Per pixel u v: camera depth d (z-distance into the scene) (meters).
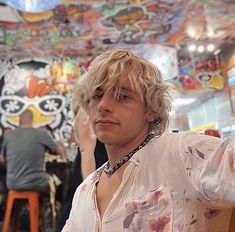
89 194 0.95
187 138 0.81
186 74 5.70
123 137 0.88
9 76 5.61
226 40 5.19
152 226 0.77
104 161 1.52
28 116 4.07
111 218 0.83
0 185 3.98
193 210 0.76
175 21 4.58
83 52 5.54
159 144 0.85
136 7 4.13
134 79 0.87
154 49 4.09
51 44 5.20
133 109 0.88
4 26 4.51
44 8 3.41
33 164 3.61
